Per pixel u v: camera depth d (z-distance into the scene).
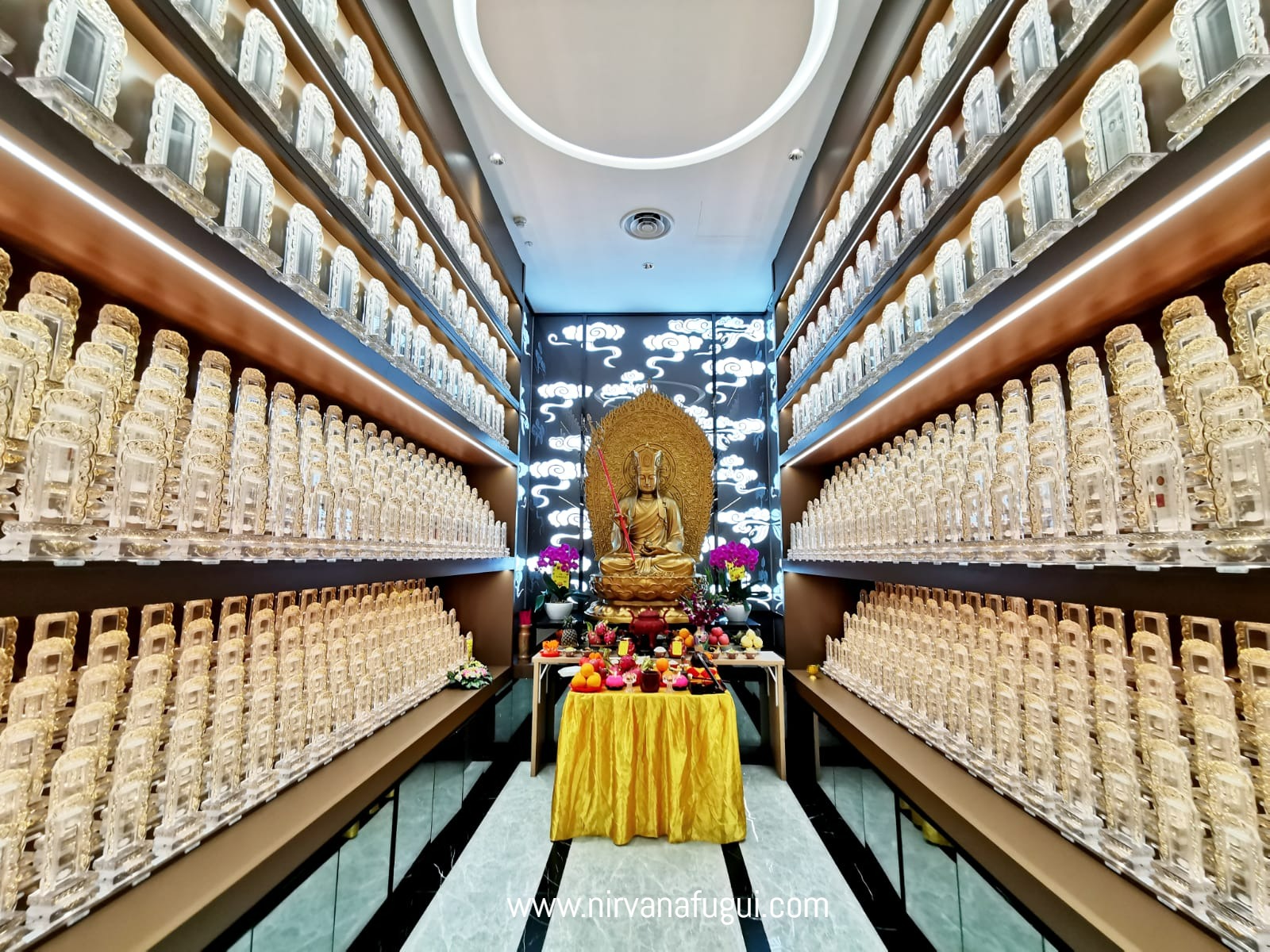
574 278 4.77
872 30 2.60
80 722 1.23
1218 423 1.13
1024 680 1.78
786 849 2.73
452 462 4.20
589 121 3.08
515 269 4.35
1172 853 1.27
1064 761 1.59
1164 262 1.30
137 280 1.39
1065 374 1.98
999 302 1.59
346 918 1.84
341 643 2.20
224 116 1.50
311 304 1.70
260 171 1.52
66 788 1.16
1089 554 1.38
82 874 1.16
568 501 5.12
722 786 2.82
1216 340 1.19
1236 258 1.27
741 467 5.15
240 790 1.62
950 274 2.01
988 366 2.08
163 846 1.37
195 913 1.19
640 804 2.85
